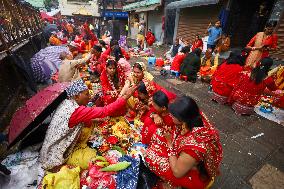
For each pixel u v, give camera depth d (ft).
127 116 13.32
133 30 80.23
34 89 17.74
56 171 8.98
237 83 15.39
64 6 108.37
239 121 14.69
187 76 23.94
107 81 13.69
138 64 12.07
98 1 99.81
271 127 13.94
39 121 9.37
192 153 5.86
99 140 11.01
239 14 33.73
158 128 8.51
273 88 14.60
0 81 13.16
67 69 16.47
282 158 10.93
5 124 12.35
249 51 22.06
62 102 8.97
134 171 8.38
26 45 23.58
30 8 36.52
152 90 11.49
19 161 9.61
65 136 8.77
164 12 53.98
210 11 37.01
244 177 9.62
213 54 32.94
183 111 5.84
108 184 8.07
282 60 24.17
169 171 7.42
